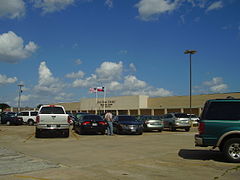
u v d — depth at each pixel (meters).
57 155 10.98
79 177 7.32
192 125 36.44
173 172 7.92
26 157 10.50
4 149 12.78
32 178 7.21
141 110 71.06
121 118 22.55
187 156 10.64
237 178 7.21
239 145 9.15
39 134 18.55
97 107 81.19
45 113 18.66
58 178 7.21
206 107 9.66
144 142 15.70
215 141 9.26
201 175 7.55
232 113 9.26
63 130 18.38
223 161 9.57
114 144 14.70
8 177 7.33
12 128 28.70
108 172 7.93
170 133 23.31
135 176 7.45
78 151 12.08
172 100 66.06
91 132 22.66
